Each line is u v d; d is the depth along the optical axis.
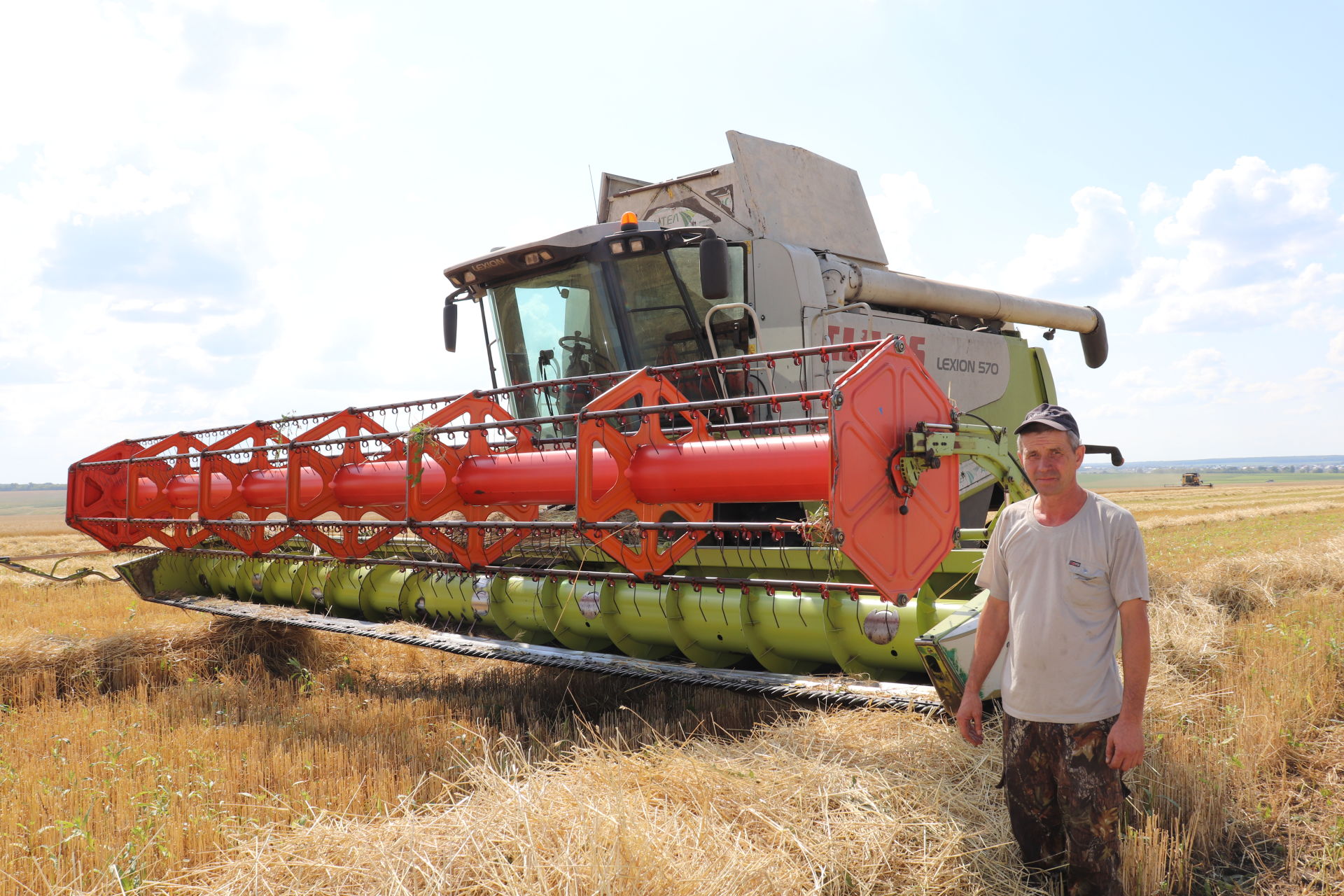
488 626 6.02
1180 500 45.75
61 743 4.33
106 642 6.32
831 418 3.27
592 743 4.33
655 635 5.12
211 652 6.44
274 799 3.44
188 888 2.71
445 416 5.34
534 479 4.70
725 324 6.29
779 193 7.15
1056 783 2.56
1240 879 3.02
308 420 6.26
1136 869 2.89
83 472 7.09
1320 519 25.12
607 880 2.44
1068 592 2.48
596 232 6.23
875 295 7.27
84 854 3.02
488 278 6.92
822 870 2.68
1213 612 6.83
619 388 4.11
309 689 5.76
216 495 6.56
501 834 2.77
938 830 2.88
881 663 4.45
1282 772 3.84
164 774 3.77
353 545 5.73
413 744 4.28
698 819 2.89
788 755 3.45
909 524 3.64
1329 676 5.06
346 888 2.61
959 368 8.07
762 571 5.44
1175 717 4.14
